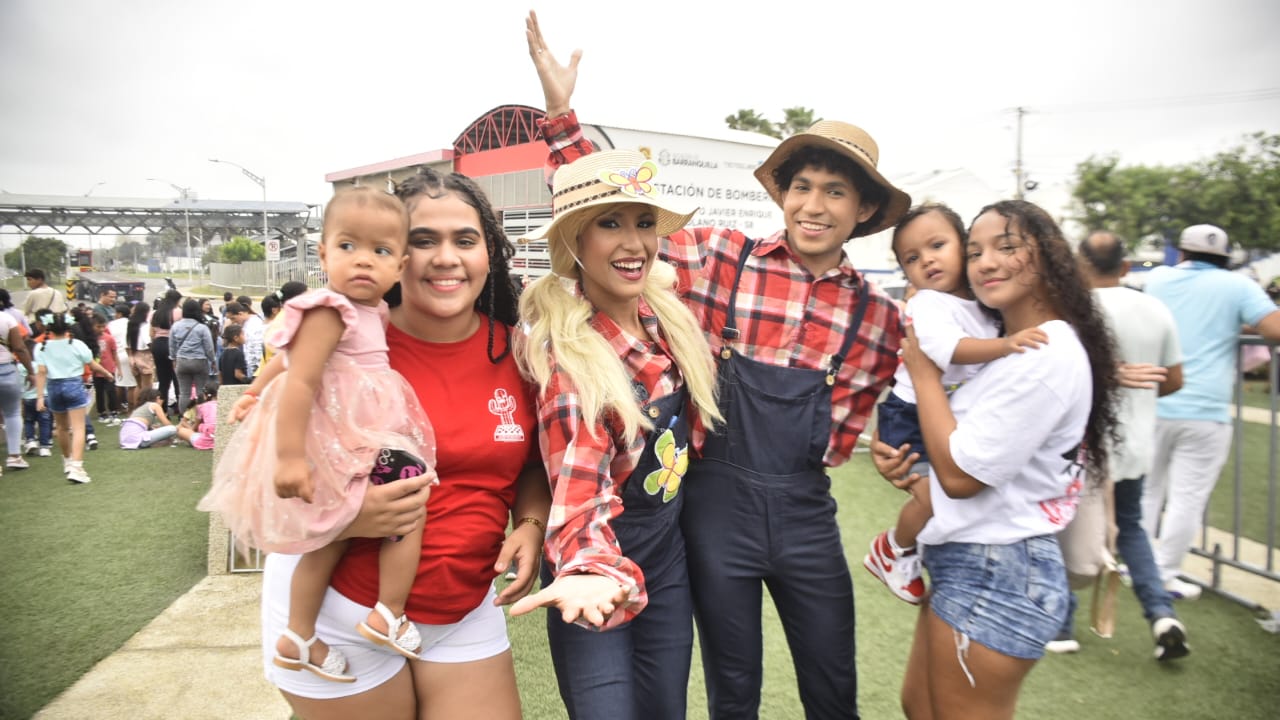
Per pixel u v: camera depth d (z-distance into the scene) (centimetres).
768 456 212
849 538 466
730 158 997
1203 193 2273
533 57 222
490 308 187
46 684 319
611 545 166
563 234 182
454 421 170
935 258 211
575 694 183
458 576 169
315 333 145
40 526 537
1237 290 361
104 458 763
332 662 163
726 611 213
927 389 196
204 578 436
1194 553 409
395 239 153
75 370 663
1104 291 336
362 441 151
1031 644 179
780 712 289
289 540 148
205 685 319
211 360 910
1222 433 368
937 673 193
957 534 189
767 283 225
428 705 177
